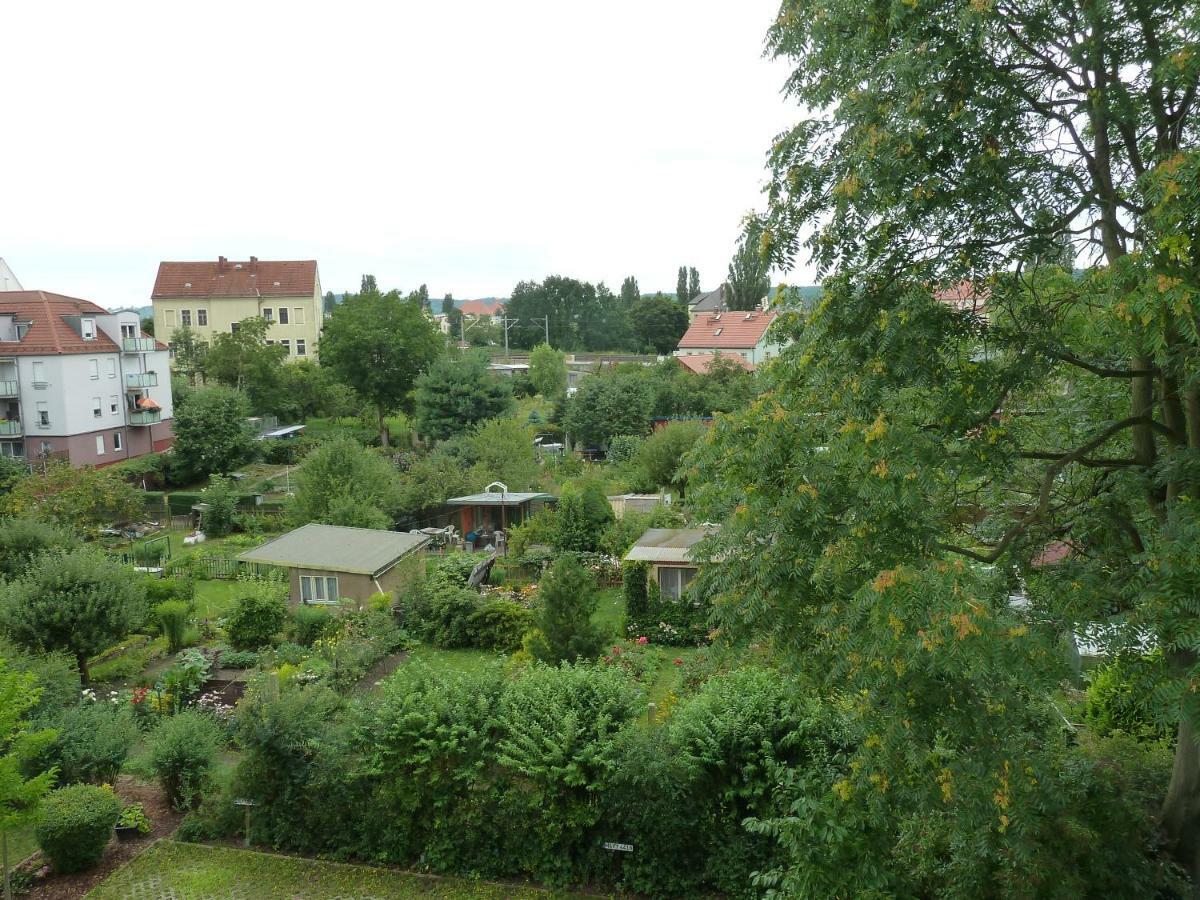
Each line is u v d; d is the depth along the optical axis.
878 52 8.04
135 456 48.91
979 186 7.68
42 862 11.48
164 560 28.78
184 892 10.81
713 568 8.91
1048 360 8.56
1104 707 12.38
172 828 12.38
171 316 76.75
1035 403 10.70
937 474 7.19
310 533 25.45
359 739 11.35
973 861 7.68
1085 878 7.54
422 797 11.16
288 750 11.56
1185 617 6.64
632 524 27.59
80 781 12.82
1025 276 9.39
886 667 6.78
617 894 10.45
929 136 7.55
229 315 76.81
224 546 32.47
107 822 11.38
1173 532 7.12
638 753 10.26
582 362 96.00
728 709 10.39
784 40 8.70
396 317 57.94
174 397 54.97
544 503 33.03
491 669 12.31
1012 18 7.66
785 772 9.55
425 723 11.17
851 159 7.79
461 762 11.02
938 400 8.11
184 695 17.27
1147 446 9.34
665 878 10.28
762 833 9.84
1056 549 10.62
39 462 39.12
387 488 31.55
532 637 16.88
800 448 7.98
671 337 113.06
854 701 7.94
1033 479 10.58
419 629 21.72
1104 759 10.22
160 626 21.78
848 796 7.39
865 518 7.55
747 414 8.41
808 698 9.70
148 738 14.02
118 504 32.59
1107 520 8.98
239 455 46.69
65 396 42.94
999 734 6.79
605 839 10.59
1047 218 8.05
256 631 20.80
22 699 9.99
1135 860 7.85
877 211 8.01
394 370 57.53
